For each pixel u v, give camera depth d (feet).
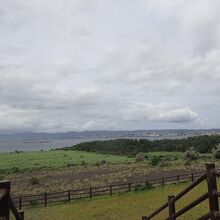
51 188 122.21
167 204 22.25
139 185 98.53
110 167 195.52
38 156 328.08
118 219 57.93
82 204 77.77
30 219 63.41
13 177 167.53
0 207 11.81
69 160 271.49
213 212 14.73
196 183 16.43
